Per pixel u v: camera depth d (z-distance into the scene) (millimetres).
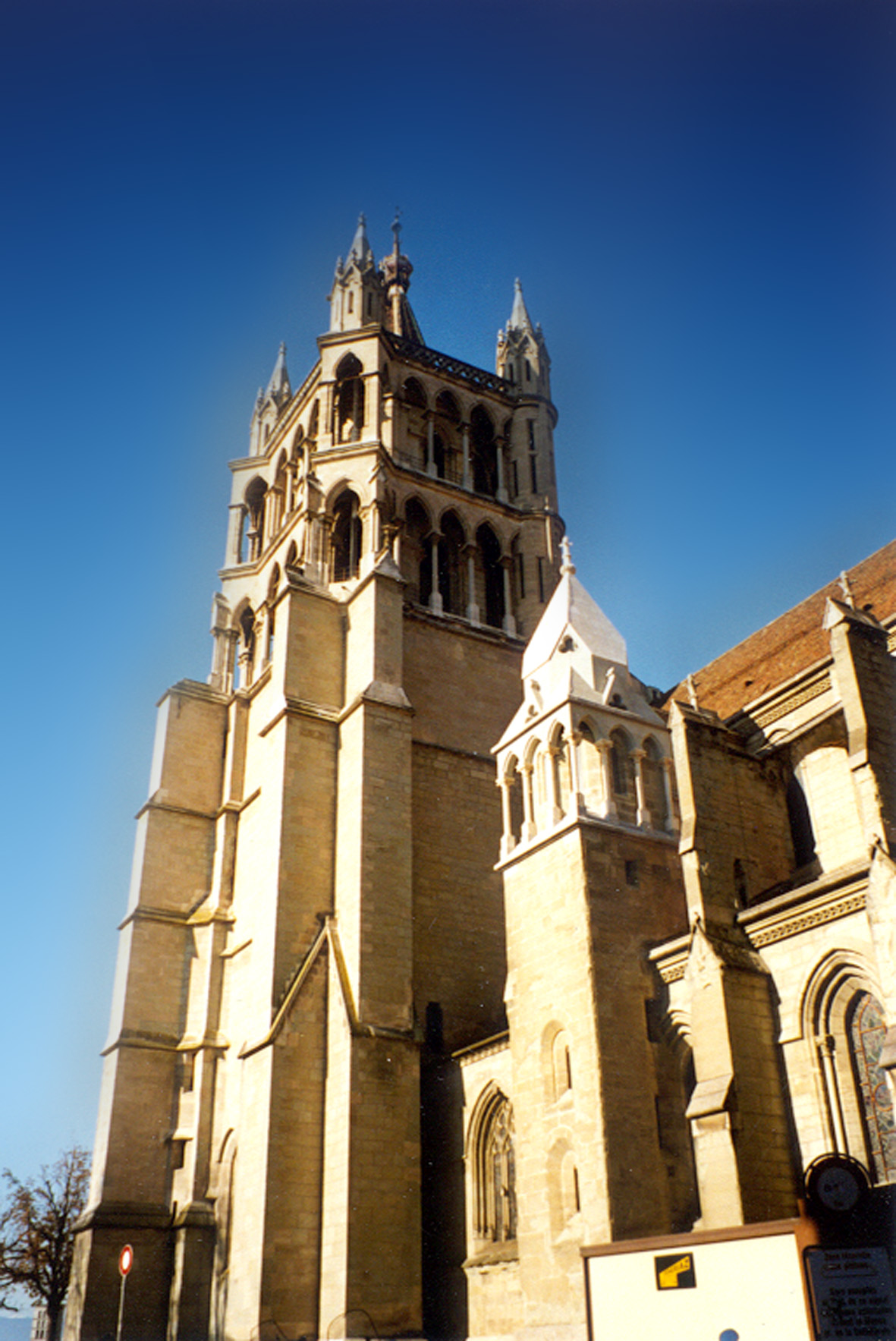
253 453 72250
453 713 53531
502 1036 39938
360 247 66562
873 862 29188
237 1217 40906
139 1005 53406
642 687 46031
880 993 29344
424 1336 37781
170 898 56406
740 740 39125
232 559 66438
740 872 35781
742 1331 19578
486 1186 39469
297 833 46688
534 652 45281
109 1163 49656
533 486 64875
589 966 35250
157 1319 47062
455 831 49969
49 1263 77562
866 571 49062
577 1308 32438
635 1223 31828
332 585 54875
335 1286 37750
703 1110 30203
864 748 32125
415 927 46688
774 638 51812
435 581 57969
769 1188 29344
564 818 38094
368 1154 39531
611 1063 33906
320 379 62375
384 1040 41656
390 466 58875
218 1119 50531
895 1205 19688
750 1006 31688
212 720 61312
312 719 49281
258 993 44500
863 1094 29641
